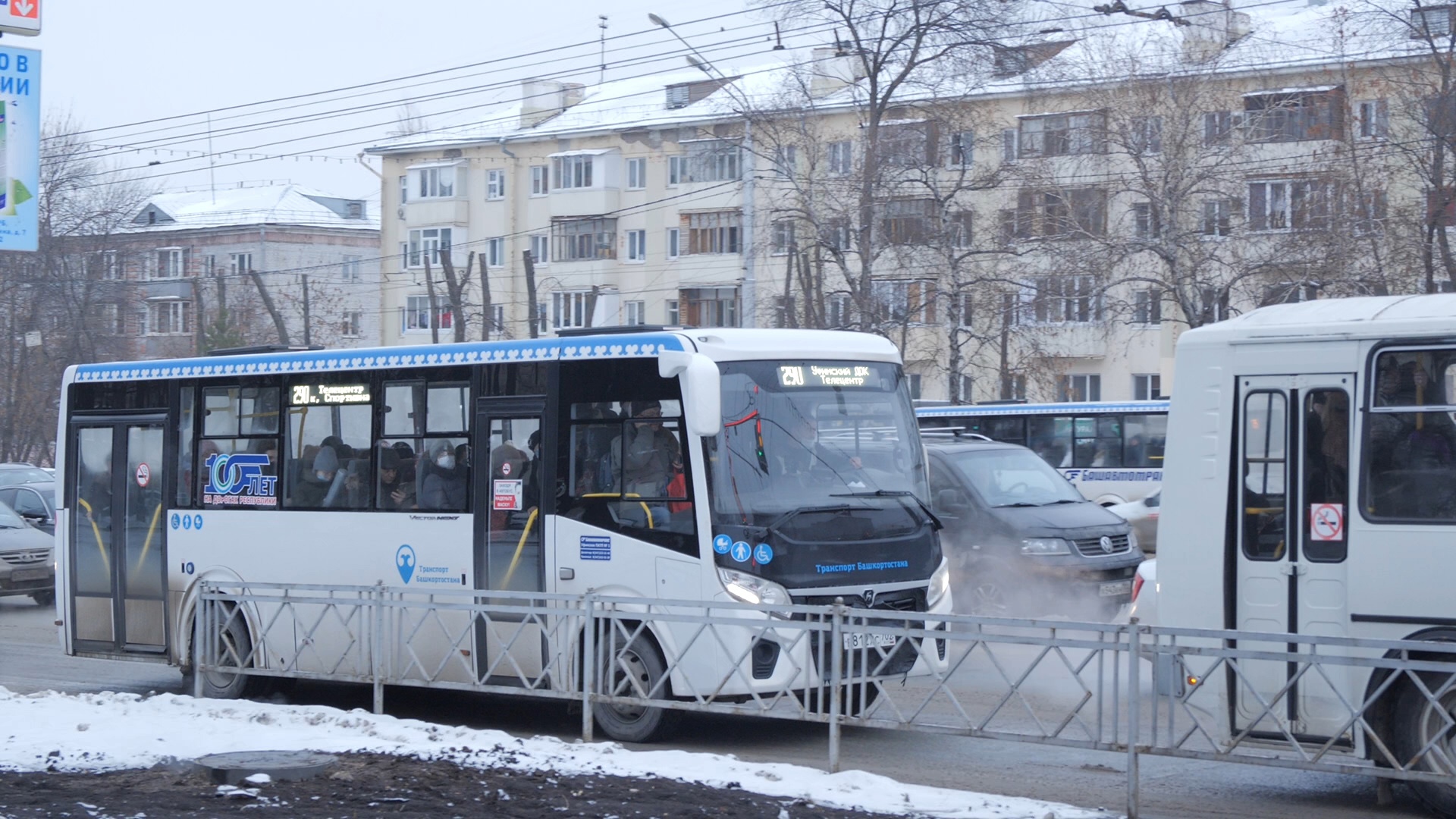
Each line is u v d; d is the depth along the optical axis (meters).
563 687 9.97
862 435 10.76
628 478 10.38
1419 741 7.69
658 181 57.00
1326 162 31.73
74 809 7.46
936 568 10.73
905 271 36.94
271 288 73.00
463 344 11.40
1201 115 34.25
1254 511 8.45
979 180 36.44
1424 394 8.03
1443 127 30.09
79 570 13.58
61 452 13.80
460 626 11.09
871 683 9.82
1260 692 8.27
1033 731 8.91
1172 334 44.81
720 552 9.87
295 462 12.27
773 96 38.28
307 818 7.29
